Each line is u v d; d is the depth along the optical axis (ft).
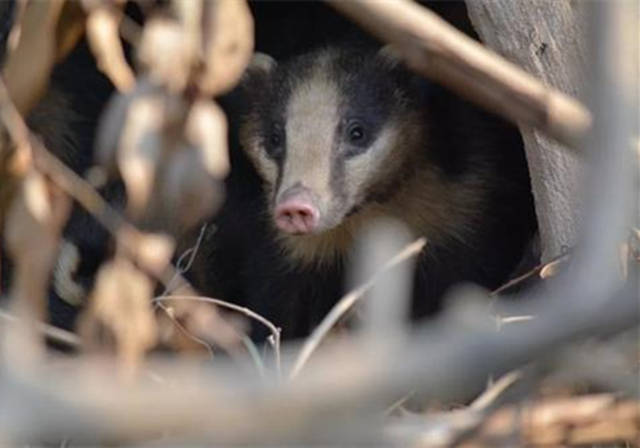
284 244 45.52
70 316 38.88
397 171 44.09
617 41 13.91
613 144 13.83
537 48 33.68
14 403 13.08
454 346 13.32
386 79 44.39
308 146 41.73
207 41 22.85
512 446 20.15
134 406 13.25
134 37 28.02
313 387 13.47
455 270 45.16
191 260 38.52
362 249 43.88
